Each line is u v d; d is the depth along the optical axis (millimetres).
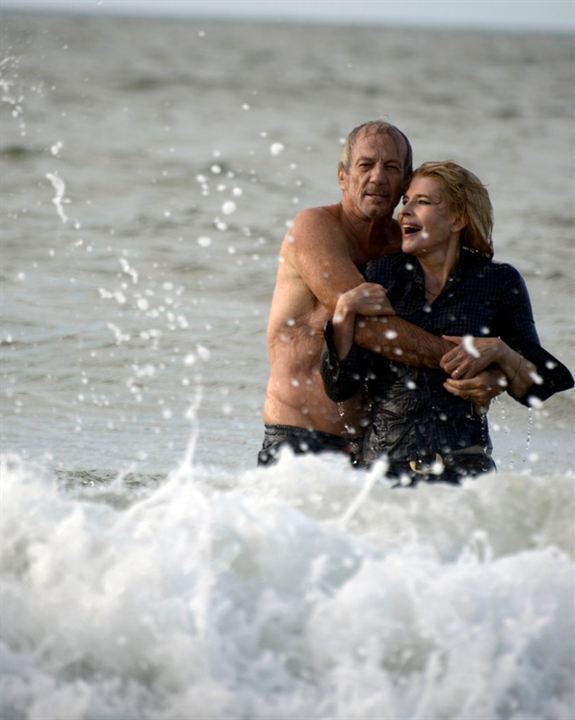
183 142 58125
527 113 84875
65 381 18578
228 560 8641
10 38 19500
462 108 87625
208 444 15617
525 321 12453
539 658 8195
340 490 10195
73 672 8102
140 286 25656
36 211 35344
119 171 45781
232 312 23594
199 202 38719
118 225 33438
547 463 15375
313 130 67812
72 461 14422
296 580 8586
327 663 8156
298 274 13477
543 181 46938
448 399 12039
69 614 8281
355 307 11906
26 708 7836
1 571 8672
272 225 34594
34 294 24391
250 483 10477
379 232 13547
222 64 156000
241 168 48156
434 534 9500
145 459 14680
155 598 8273
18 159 47625
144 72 123250
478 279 12320
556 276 27266
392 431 12086
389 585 8367
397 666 8117
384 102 92062
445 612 8203
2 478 9633
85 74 112125
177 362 19922
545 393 12250
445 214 12102
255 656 8148
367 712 7867
